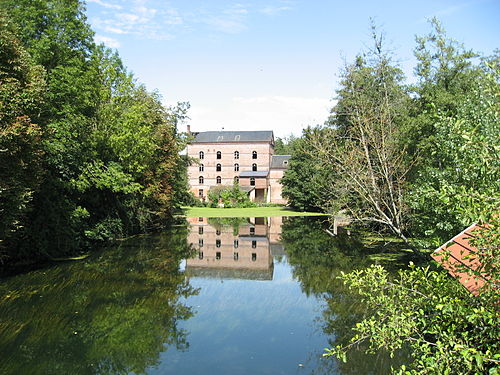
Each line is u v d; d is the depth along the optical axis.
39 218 17.86
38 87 14.27
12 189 13.24
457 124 5.07
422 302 5.81
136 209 28.58
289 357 9.05
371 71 20.73
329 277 16.39
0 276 15.59
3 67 13.35
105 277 16.09
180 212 50.19
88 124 22.09
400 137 16.12
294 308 12.56
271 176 68.06
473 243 4.70
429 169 11.56
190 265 19.03
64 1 21.34
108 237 24.20
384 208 15.06
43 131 14.89
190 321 11.38
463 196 4.62
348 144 16.41
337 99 26.11
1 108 12.14
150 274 16.94
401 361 8.59
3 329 10.49
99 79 23.52
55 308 12.18
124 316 11.70
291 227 35.19
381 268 6.37
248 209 57.09
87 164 21.16
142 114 27.11
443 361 4.54
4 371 8.24
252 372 8.34
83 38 22.05
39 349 9.32
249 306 12.80
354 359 8.81
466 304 5.09
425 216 11.84
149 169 29.11
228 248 24.31
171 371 8.38
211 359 8.95
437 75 17.73
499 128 7.74
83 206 22.38
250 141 68.00
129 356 9.05
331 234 28.98
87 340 9.91
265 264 19.31
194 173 69.19
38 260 18.36
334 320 11.40
